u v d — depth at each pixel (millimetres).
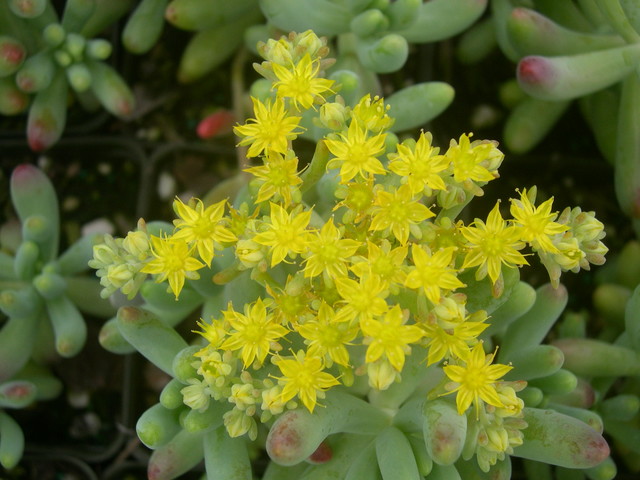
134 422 258
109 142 282
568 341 227
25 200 243
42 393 258
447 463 148
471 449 163
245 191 208
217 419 174
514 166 286
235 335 157
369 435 195
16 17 254
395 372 149
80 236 286
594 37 234
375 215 154
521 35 230
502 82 295
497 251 156
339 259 152
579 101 282
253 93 211
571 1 262
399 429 179
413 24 226
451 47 295
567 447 171
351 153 156
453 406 159
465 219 275
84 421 273
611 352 222
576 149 289
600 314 259
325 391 170
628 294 245
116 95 256
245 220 166
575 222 168
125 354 260
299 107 171
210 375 159
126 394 257
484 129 292
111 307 261
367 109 163
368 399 199
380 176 197
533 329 206
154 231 198
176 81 295
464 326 153
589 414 201
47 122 254
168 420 177
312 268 151
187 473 265
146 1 259
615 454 260
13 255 281
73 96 289
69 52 250
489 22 281
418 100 225
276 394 156
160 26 264
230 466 179
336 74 201
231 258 203
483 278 167
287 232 153
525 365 193
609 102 260
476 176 157
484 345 224
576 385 212
